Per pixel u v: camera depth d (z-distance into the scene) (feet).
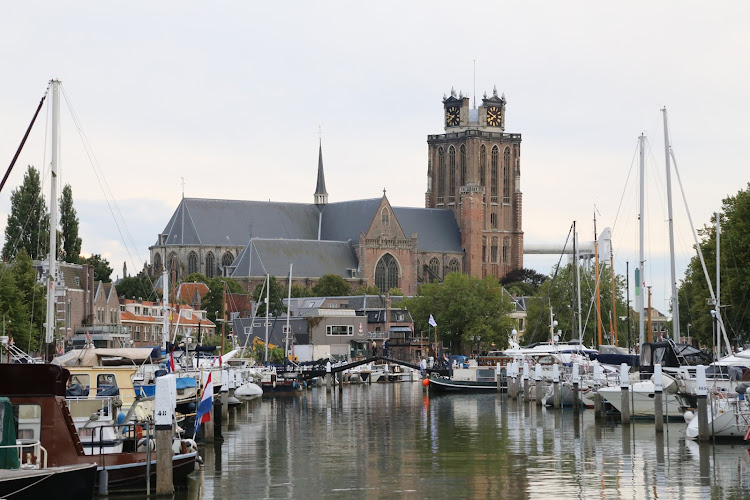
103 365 255.70
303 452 271.28
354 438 305.53
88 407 206.39
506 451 269.85
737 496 204.33
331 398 507.30
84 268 595.06
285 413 404.36
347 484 219.61
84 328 394.11
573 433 305.73
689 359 360.07
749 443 268.00
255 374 517.55
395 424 350.02
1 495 152.66
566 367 414.41
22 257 455.63
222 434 319.68
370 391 581.12
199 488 214.48
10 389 174.60
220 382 340.59
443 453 267.80
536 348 494.18
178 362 341.21
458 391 540.11
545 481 222.07
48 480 156.25
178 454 206.28
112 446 198.90
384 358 616.39
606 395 329.72
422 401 472.03
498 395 508.12
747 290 406.21
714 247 439.63
